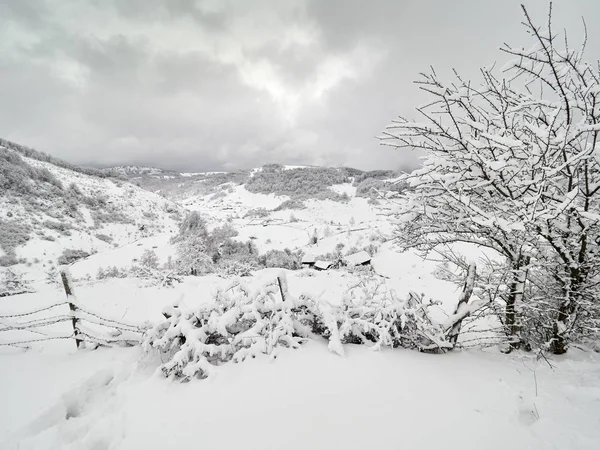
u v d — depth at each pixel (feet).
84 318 13.62
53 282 50.83
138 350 12.69
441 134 11.93
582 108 9.91
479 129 10.85
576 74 10.71
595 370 10.40
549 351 13.19
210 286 39.40
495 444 6.95
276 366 10.44
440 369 10.84
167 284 40.19
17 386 10.05
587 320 12.28
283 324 12.10
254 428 7.45
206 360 10.37
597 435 7.00
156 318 24.34
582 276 12.34
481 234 13.70
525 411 8.49
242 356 10.91
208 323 11.69
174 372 10.12
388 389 9.18
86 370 11.18
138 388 9.70
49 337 13.29
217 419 7.88
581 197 12.37
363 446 6.79
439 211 13.42
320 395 8.77
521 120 12.72
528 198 10.01
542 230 11.61
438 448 6.79
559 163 11.59
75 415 9.48
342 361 10.91
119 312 25.63
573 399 8.63
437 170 12.69
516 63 10.72
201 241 88.38
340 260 117.39
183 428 7.62
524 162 11.56
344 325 12.43
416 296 13.69
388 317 13.15
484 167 11.44
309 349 11.83
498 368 11.21
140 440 7.31
